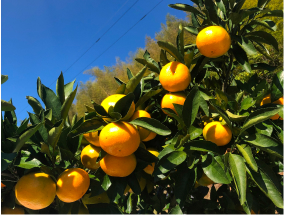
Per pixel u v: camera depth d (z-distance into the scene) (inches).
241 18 18.0
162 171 15.0
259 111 14.2
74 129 14.9
